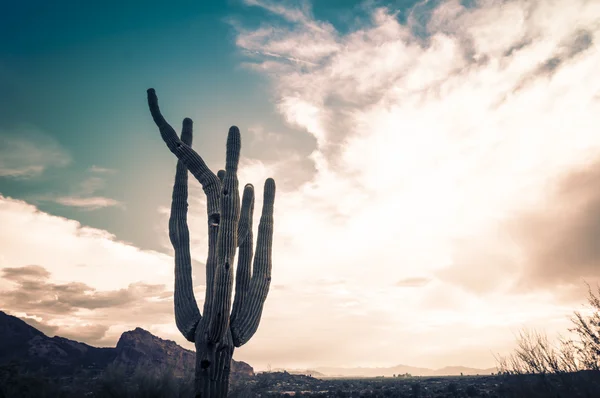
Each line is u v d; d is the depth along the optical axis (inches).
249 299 473.1
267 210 540.4
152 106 511.5
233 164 462.9
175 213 514.9
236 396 474.9
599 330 311.7
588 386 300.4
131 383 403.5
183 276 480.1
